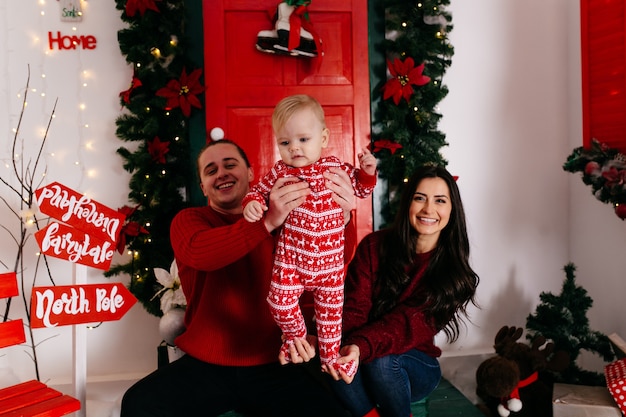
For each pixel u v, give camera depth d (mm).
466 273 2027
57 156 2854
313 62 3039
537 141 3270
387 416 1976
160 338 2969
